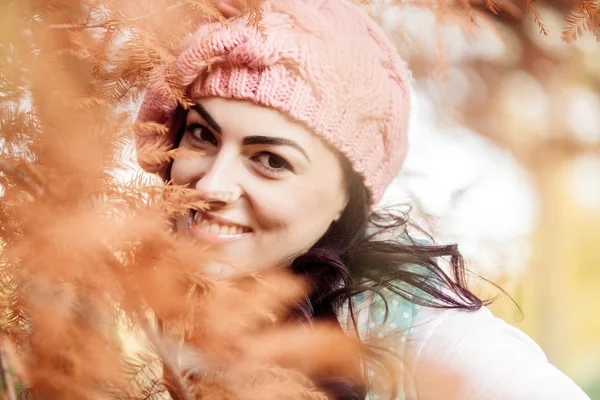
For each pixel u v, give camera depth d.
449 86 2.25
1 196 0.60
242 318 0.69
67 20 0.67
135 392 0.67
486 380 0.86
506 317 1.54
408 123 1.08
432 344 0.92
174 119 0.94
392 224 1.15
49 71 0.61
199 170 0.90
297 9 0.89
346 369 0.86
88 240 0.59
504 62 2.39
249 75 0.86
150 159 0.73
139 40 0.71
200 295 0.67
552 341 3.27
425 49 1.31
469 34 1.11
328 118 0.89
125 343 0.72
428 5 1.06
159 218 0.65
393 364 0.93
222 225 0.90
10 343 0.61
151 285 0.64
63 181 0.60
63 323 0.61
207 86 0.87
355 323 0.93
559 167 3.05
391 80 0.99
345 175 0.96
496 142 2.67
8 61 0.60
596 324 5.55
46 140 0.61
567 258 3.35
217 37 0.85
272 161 0.90
